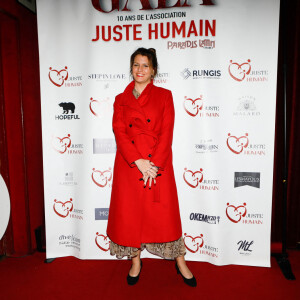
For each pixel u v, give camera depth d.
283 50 1.88
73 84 1.98
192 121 1.93
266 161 1.89
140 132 1.60
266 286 1.76
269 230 1.93
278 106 2.16
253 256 1.97
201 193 1.97
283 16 1.86
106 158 2.02
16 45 2.06
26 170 2.19
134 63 1.67
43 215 2.36
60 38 1.95
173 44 1.90
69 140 2.02
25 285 1.80
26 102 2.17
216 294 1.68
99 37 1.94
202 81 1.89
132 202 1.65
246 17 1.82
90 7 1.92
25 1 2.12
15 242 2.25
